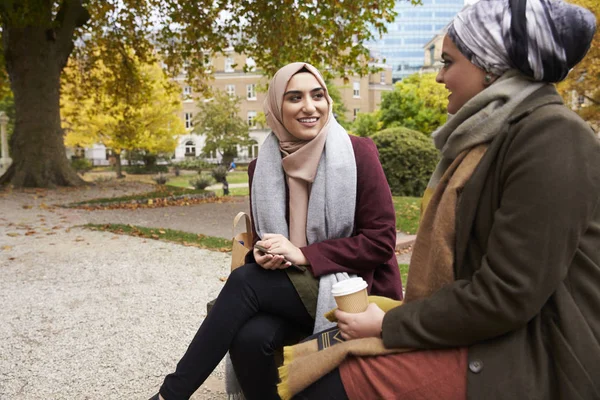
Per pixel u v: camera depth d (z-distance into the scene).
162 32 15.79
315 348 1.55
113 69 17.86
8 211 10.91
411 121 32.00
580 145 1.22
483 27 1.38
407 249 7.26
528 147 1.25
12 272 5.54
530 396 1.21
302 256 1.97
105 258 6.21
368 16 11.47
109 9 15.77
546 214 1.19
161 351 3.36
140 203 13.05
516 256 1.21
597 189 1.20
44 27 15.50
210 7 13.96
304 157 2.15
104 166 52.09
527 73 1.35
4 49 15.92
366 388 1.39
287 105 2.18
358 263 2.02
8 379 2.95
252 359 1.90
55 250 6.70
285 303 1.93
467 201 1.38
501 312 1.23
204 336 1.90
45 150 15.98
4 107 41.62
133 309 4.25
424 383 1.32
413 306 1.39
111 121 30.16
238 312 1.90
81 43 20.00
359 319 1.46
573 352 1.21
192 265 5.86
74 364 3.16
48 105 15.97
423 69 51.75
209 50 16.75
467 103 1.42
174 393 1.88
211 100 47.09
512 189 1.26
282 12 11.43
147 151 41.78
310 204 2.13
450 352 1.34
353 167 2.13
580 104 18.67
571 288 1.27
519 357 1.25
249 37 14.00
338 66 13.00
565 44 1.30
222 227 9.28
